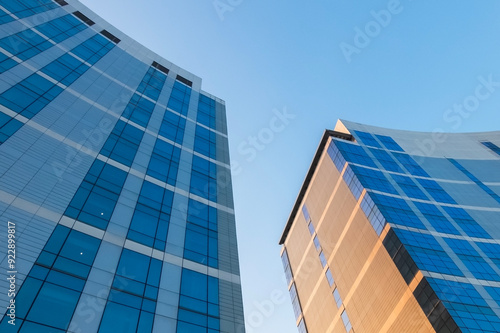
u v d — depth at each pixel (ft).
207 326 63.72
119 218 72.64
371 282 136.98
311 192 218.38
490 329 92.22
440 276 109.91
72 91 100.27
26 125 75.82
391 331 119.75
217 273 77.25
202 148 124.16
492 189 174.60
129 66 143.95
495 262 119.14
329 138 204.64
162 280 66.49
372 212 146.92
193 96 160.97
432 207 150.71
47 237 57.77
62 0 150.10
